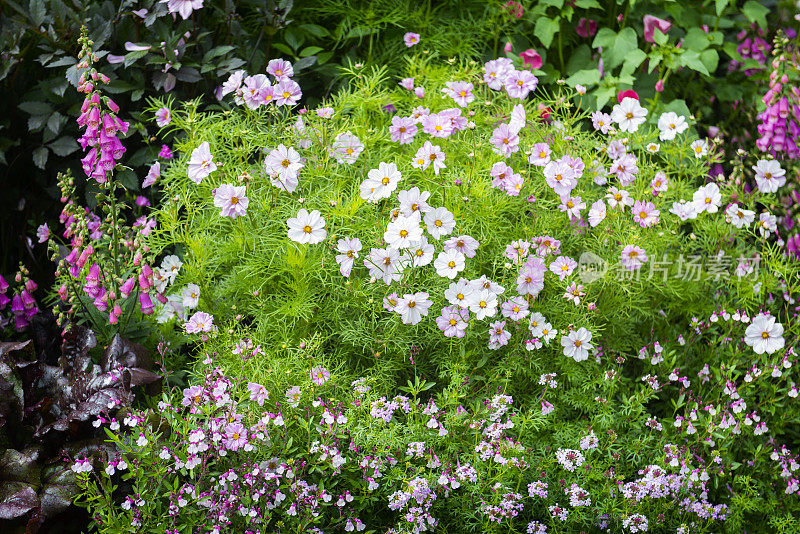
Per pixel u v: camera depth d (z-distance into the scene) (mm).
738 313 3609
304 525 3307
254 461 3348
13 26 3910
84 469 3277
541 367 3578
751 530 3568
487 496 3410
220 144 3740
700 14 4297
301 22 4164
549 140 3746
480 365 3508
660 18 4238
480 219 3621
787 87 3900
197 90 3949
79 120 3455
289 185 3566
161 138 3932
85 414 3426
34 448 3418
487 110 3840
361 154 3732
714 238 3727
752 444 3590
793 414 3631
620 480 3441
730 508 3494
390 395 3584
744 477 3512
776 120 3916
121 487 3398
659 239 3660
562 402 3588
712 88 4234
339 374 3508
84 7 3848
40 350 3711
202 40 3934
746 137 4141
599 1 4277
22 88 4012
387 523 3459
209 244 3637
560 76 4180
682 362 3670
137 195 3936
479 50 4172
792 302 3709
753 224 3871
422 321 3559
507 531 3447
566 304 3609
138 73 3861
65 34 3830
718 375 3570
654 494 3412
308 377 3439
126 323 3594
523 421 3459
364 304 3545
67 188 3545
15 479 3371
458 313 3496
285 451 3328
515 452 3410
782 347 3596
